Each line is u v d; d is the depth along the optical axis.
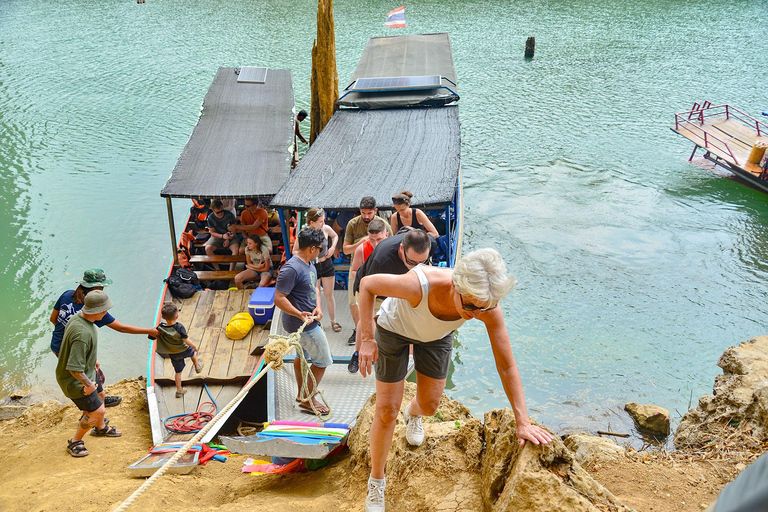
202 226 14.58
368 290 3.54
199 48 33.56
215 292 11.97
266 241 12.95
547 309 14.27
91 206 18.66
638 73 30.14
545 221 18.30
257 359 9.95
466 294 3.15
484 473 4.20
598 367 12.32
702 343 13.07
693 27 36.94
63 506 5.92
